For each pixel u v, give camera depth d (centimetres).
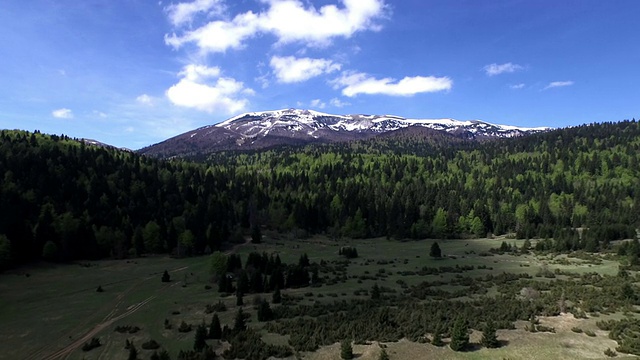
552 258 10788
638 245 10219
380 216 16988
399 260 11169
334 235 16438
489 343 4447
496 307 5794
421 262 10788
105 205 14050
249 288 7994
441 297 6781
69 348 5366
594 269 8988
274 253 12619
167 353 4722
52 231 11425
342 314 5816
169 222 14438
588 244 11500
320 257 11925
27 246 10706
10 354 5244
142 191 15875
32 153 15350
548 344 4472
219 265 9394
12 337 5812
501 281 7806
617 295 6225
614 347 4375
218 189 19562
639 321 5019
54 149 16888
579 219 16312
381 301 6619
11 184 12700
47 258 11006
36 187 13512
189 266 11106
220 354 4669
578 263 9794
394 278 8781
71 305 7388
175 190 17188
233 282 8938
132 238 12656
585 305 5706
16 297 7962
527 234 14900
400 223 16675
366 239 16088
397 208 17275
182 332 5653
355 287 7981
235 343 4834
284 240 15312
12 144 16512
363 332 4959
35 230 11400
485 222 16888
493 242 14638
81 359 4956
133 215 14212
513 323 5175
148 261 11812
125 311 6975
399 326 5138
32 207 12562
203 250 12888
